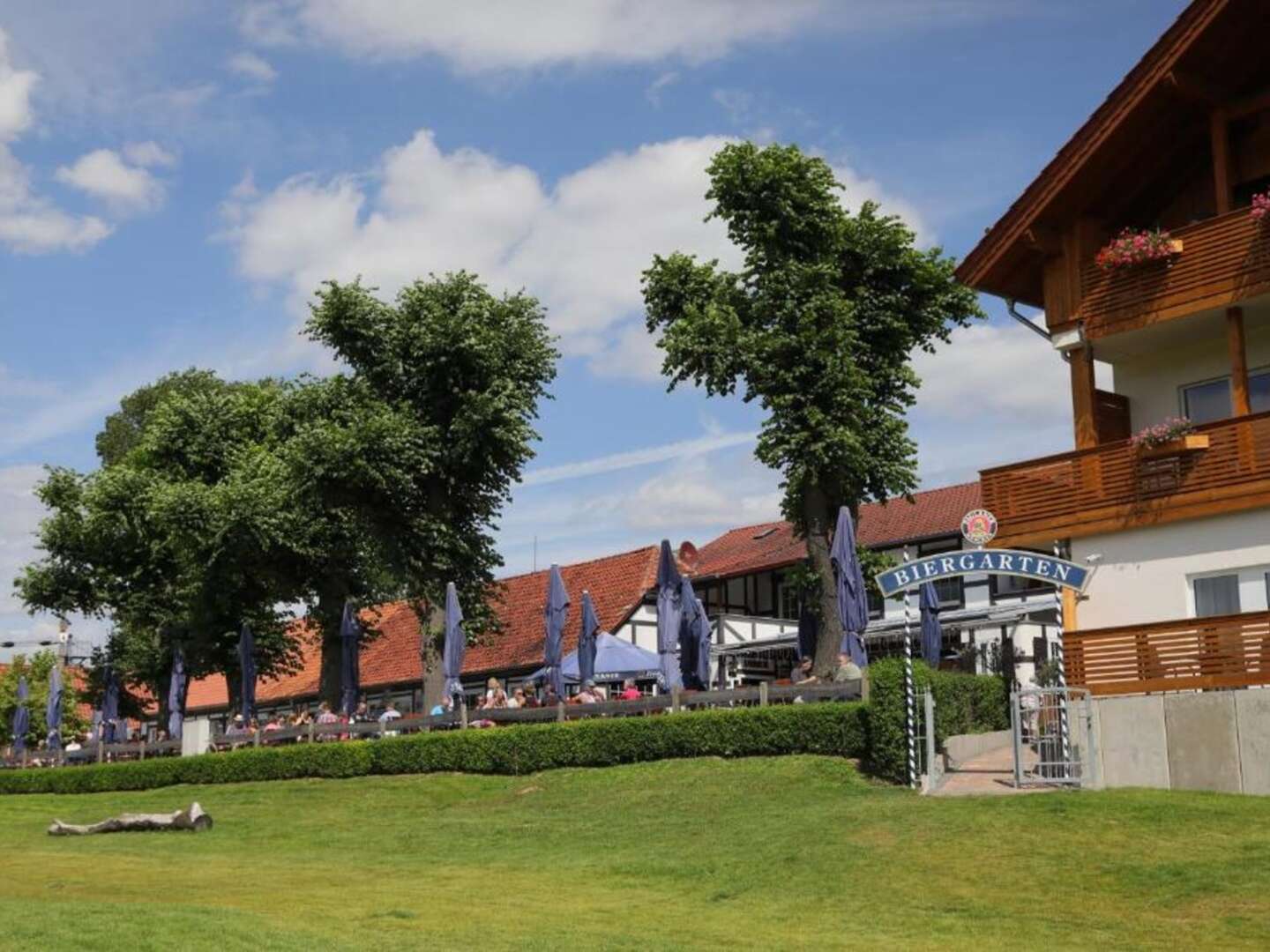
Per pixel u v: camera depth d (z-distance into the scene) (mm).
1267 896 14578
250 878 18812
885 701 23375
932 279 34031
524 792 26609
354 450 37812
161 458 45688
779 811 21281
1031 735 22859
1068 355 25734
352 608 41094
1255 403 24656
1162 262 24359
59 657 56688
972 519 24578
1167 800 18438
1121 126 24797
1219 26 23891
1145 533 23969
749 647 45688
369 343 40031
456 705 32375
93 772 36062
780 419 32656
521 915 15578
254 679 39125
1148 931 14078
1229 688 21297
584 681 30656
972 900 15555
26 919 13539
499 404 38750
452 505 40781
